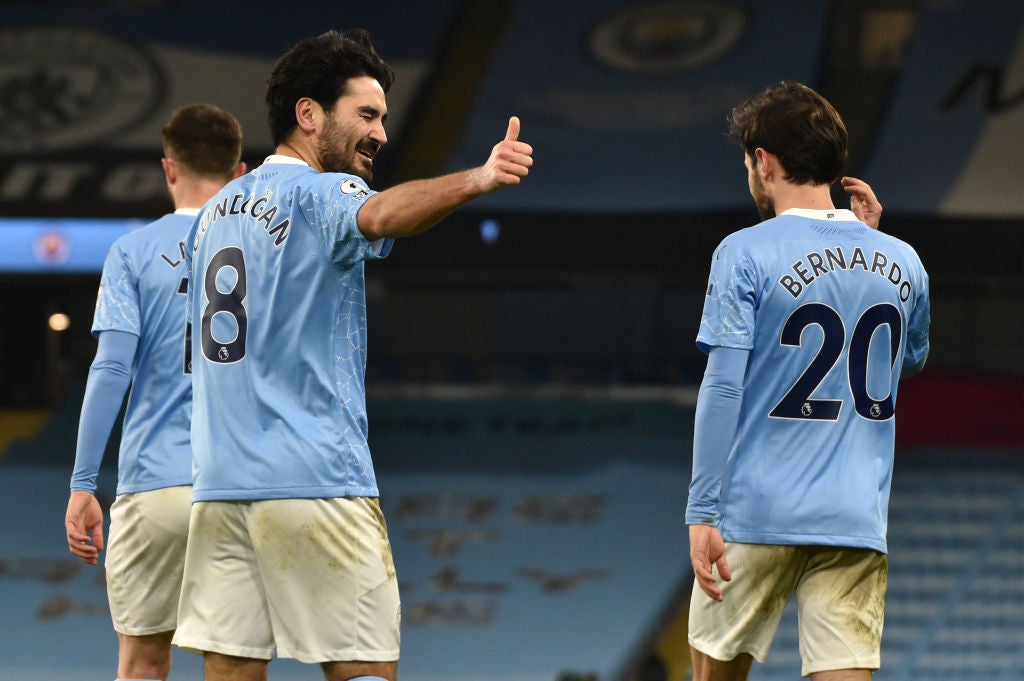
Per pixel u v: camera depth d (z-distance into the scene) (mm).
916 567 63062
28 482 66938
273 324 10078
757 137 11758
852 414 11195
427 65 61844
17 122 58531
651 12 64812
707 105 61188
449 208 9180
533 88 62094
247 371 10164
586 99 61969
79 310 71688
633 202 58406
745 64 62094
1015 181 57406
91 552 13203
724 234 58000
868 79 60656
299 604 10023
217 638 10273
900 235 57438
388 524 65250
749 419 11312
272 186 10328
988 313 70125
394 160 58594
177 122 14469
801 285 11164
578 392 72375
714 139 60156
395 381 72812
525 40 64125
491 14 64812
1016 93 59281
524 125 60250
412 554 63688
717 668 11672
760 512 11148
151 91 59188
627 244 58375
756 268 11164
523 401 72250
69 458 68312
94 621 59938
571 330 72750
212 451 10227
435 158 58500
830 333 11156
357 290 10273
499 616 60281
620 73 62969
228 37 61500
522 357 72875
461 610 60656
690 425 70500
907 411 69062
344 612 9992
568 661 58125
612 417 71125
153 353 13672
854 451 11195
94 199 56719
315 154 10703
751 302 11117
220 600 10289
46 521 65125
